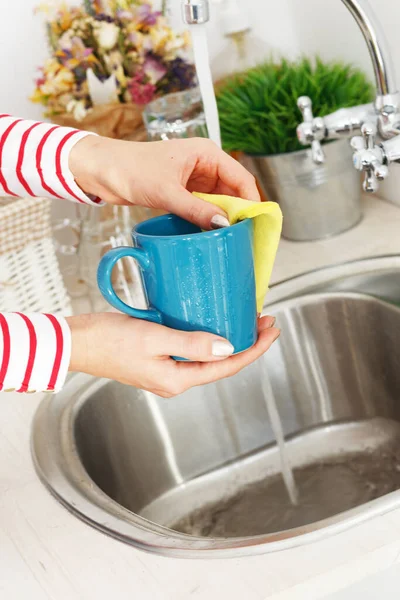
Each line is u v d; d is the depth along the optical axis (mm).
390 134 861
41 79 1197
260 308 671
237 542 604
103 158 703
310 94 1097
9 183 760
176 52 1242
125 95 1224
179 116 1108
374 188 834
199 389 1013
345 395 1054
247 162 1190
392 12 1079
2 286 990
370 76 1182
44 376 619
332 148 1080
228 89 1166
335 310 1018
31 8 1212
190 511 988
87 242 1133
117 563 616
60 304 1065
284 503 970
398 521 584
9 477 774
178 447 1012
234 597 549
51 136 729
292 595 549
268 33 1325
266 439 1061
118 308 608
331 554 567
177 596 563
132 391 961
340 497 954
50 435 833
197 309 595
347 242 1143
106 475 909
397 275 1015
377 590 579
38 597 599
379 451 1006
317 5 1243
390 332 967
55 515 698
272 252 634
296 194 1126
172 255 573
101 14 1203
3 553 661
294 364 1051
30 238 1001
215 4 1161
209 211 615
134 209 1170
